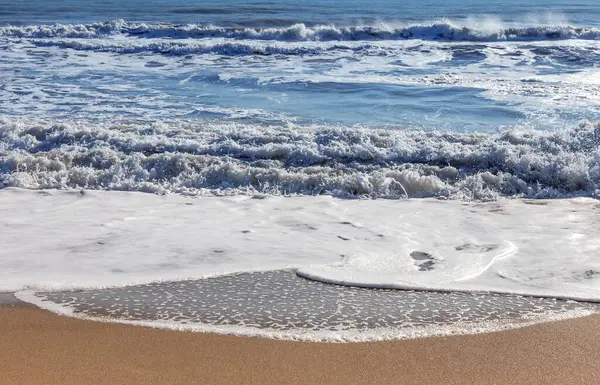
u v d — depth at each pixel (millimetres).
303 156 8461
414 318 4332
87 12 35281
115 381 3467
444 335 4074
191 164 8227
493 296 4691
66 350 3832
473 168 8016
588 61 16688
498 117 11297
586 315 4363
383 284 4879
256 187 7648
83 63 17156
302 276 5070
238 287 4863
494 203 7027
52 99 12609
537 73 15281
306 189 7570
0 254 5531
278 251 5605
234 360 3729
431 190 7414
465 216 6578
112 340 3977
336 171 8000
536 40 21141
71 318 4305
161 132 9586
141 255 5512
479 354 3836
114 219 6492
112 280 4973
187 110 11859
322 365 3684
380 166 8148
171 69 16375
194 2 43406
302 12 36219
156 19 31609
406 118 11281
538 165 7785
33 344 3906
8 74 15273
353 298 4664
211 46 18969
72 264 5316
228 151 8664
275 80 14812
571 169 7516
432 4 43062
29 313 4379
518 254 5516
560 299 4637
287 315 4375
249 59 17844
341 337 4039
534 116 11305
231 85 14328
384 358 3773
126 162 8250
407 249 5664
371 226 6281
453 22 28000
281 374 3574
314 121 11070
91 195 7344
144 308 4480
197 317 4340
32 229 6188
